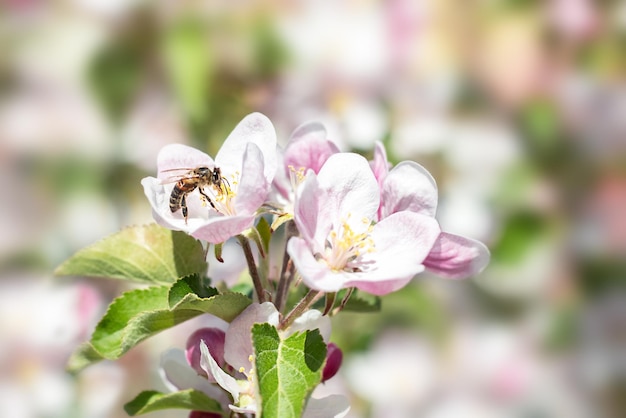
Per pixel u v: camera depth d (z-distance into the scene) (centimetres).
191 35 57
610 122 57
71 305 58
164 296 43
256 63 59
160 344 59
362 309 45
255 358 39
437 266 42
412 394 59
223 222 40
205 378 43
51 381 58
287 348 40
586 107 58
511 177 59
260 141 43
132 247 43
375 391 59
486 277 59
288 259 42
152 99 59
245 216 40
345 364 57
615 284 58
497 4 59
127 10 57
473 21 59
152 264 44
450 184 59
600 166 58
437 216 59
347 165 41
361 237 41
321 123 43
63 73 59
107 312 42
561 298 59
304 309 41
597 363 58
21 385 58
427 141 59
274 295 43
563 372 59
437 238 41
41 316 58
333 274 41
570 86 58
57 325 58
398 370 59
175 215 43
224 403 43
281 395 39
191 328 58
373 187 41
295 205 40
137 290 43
